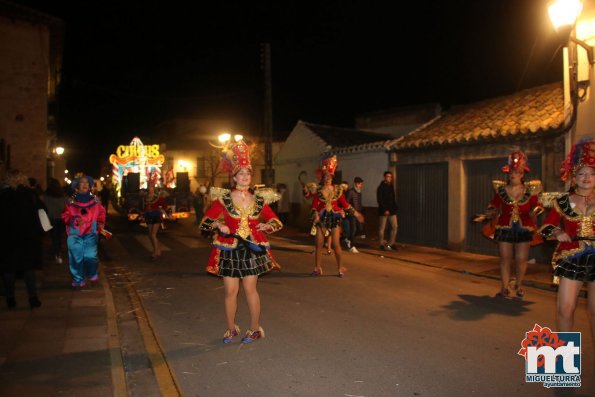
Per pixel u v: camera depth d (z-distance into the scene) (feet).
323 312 21.18
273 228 16.85
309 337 17.93
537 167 34.01
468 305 22.34
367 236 49.21
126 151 89.30
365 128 71.92
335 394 13.34
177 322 20.16
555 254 14.66
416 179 43.88
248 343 17.37
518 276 23.63
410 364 15.33
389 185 40.24
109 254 38.93
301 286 26.22
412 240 44.32
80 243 25.18
